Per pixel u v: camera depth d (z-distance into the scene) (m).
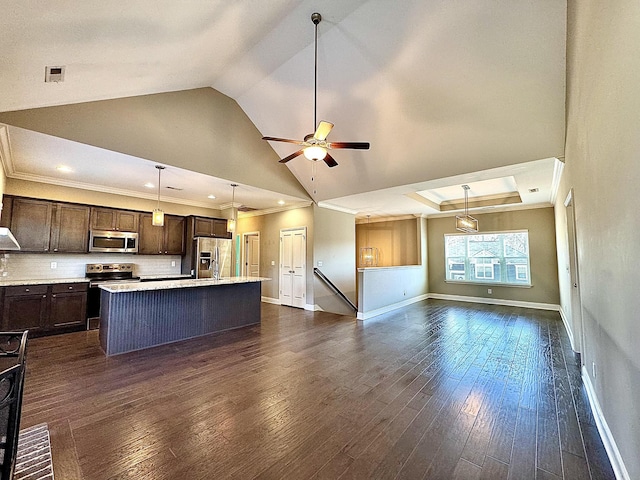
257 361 3.39
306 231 6.81
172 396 2.54
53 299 4.30
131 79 3.07
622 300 1.55
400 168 4.72
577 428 2.12
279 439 1.96
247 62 3.76
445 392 2.66
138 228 5.70
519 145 3.62
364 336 4.46
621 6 1.32
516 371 3.16
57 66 2.21
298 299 6.90
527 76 2.94
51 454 1.78
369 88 3.68
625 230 1.44
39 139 3.21
